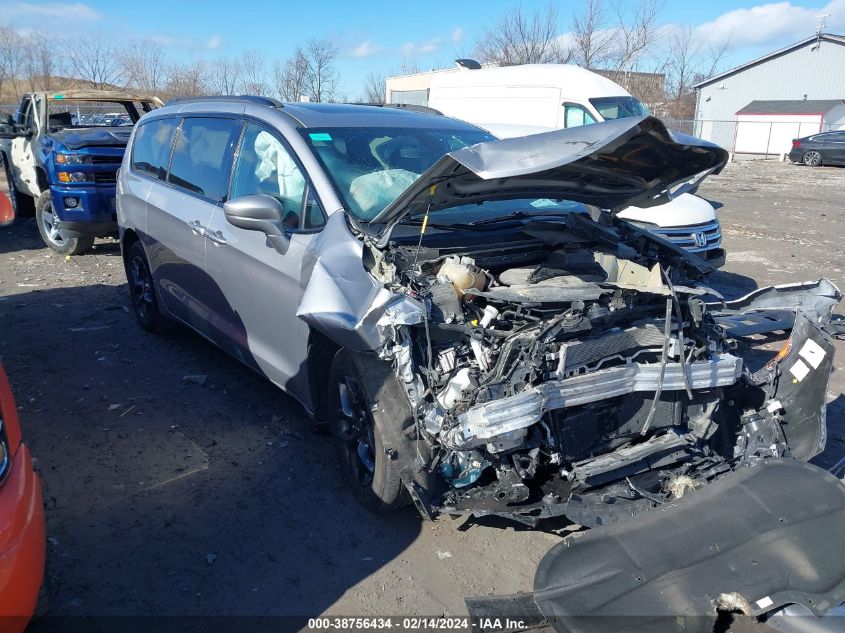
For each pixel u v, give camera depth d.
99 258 9.35
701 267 4.29
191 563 3.31
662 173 3.89
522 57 33.66
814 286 4.04
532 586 3.22
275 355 4.23
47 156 8.88
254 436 4.49
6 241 10.43
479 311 3.37
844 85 40.16
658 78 39.91
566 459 3.30
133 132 6.31
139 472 4.06
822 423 3.62
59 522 3.57
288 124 4.31
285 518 3.67
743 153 36.88
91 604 3.02
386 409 3.27
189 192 5.13
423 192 3.42
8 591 2.25
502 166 2.98
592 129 3.10
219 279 4.67
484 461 3.23
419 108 5.68
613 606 2.72
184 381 5.25
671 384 3.37
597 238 4.19
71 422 4.64
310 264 3.71
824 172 24.70
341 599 3.11
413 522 3.67
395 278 3.26
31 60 32.22
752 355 5.95
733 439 3.85
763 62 42.56
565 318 3.21
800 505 3.03
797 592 2.67
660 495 3.24
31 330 6.40
